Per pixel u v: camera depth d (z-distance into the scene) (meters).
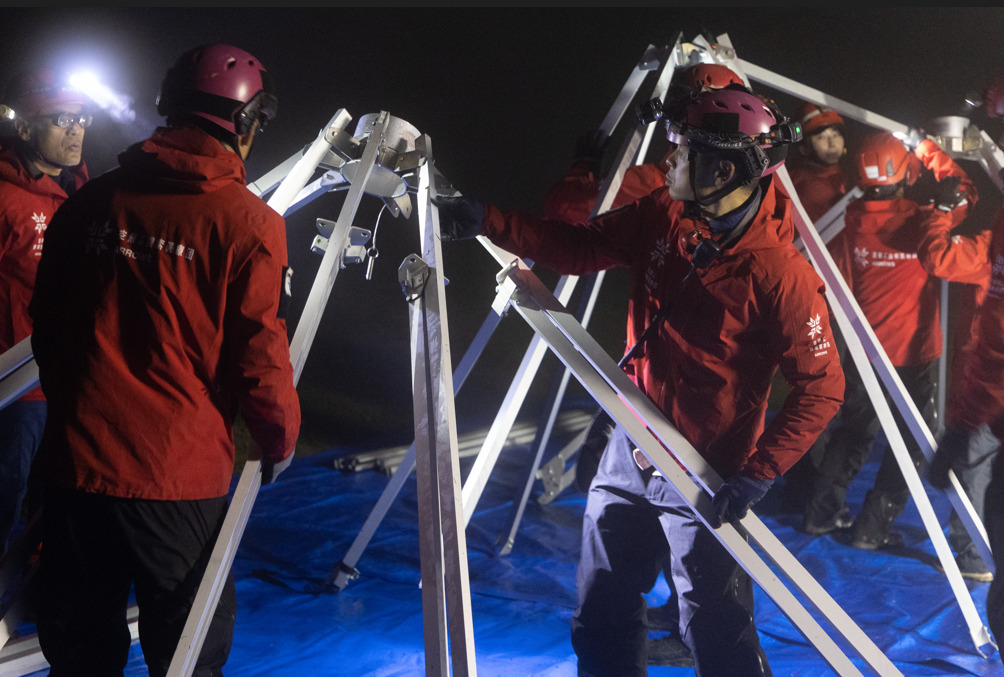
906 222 4.13
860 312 3.26
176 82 1.96
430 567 2.06
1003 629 2.58
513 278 2.48
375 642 3.13
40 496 2.99
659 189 2.52
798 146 4.84
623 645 2.46
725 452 2.35
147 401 1.86
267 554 3.83
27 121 2.88
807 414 2.18
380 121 2.49
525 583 3.72
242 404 1.96
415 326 2.37
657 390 2.42
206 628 1.92
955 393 3.09
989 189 10.80
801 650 3.21
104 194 1.91
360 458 4.93
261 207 1.94
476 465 3.15
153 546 1.91
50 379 1.92
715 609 2.34
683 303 2.31
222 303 1.89
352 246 2.43
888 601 3.65
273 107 2.05
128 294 1.87
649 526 2.47
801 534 4.36
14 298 2.90
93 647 1.98
